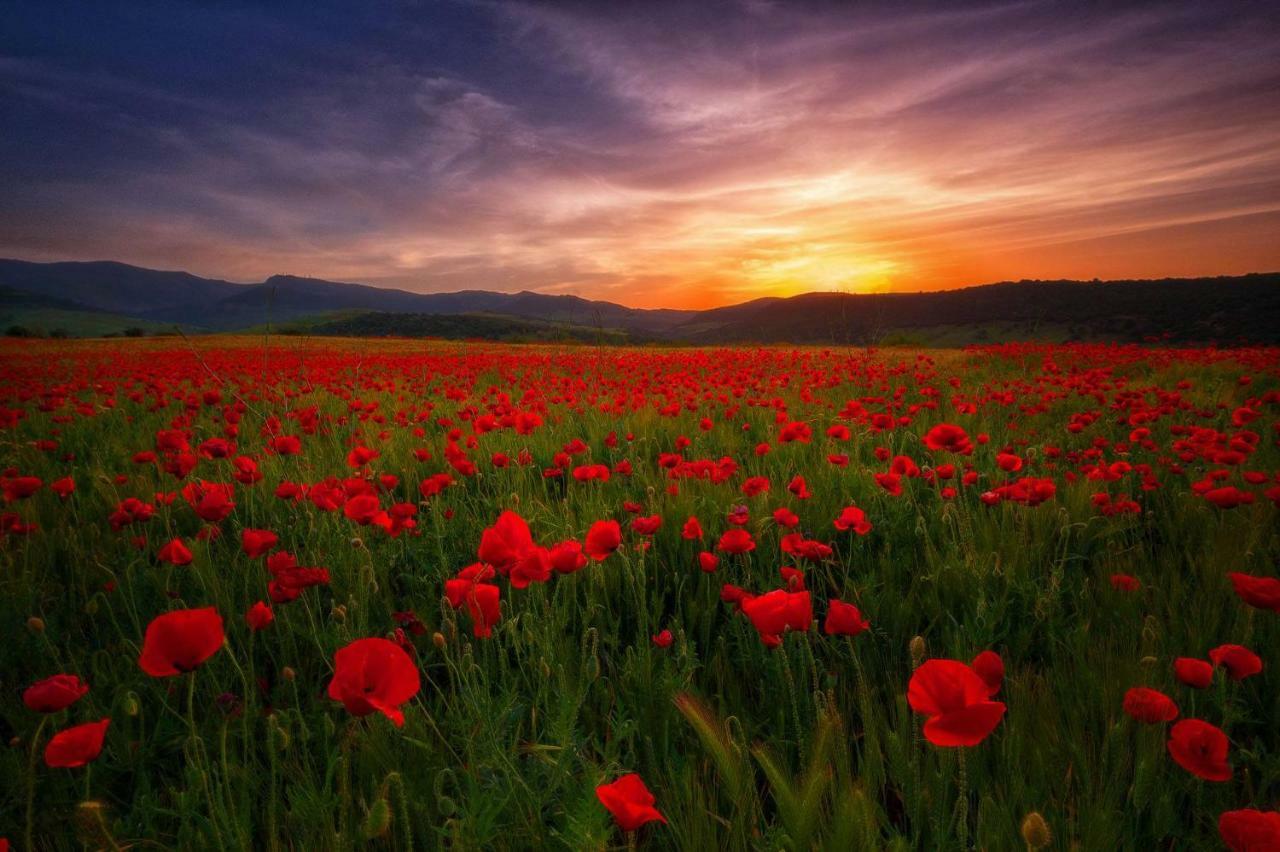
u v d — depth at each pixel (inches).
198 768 61.6
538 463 213.3
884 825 62.6
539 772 67.1
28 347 1359.5
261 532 95.1
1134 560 122.6
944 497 136.6
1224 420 260.2
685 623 111.1
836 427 176.9
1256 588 71.0
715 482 159.2
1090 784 61.3
